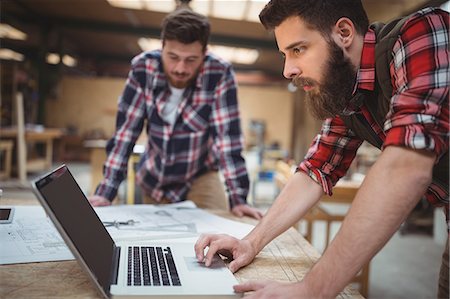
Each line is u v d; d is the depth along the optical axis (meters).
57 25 8.05
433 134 0.65
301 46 0.78
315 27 0.77
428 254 3.79
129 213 1.32
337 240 0.67
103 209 1.37
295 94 9.83
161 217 1.29
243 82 10.44
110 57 10.88
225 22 6.84
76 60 10.53
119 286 0.73
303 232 4.18
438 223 4.21
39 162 6.37
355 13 0.79
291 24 0.78
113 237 1.05
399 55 0.73
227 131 1.54
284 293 0.67
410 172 0.64
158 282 0.76
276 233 1.01
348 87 0.83
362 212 0.65
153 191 1.69
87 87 9.95
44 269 0.83
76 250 0.69
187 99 1.55
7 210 1.23
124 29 7.97
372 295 2.77
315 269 0.68
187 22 1.34
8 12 7.54
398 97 0.70
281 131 10.22
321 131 1.09
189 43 1.35
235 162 1.52
